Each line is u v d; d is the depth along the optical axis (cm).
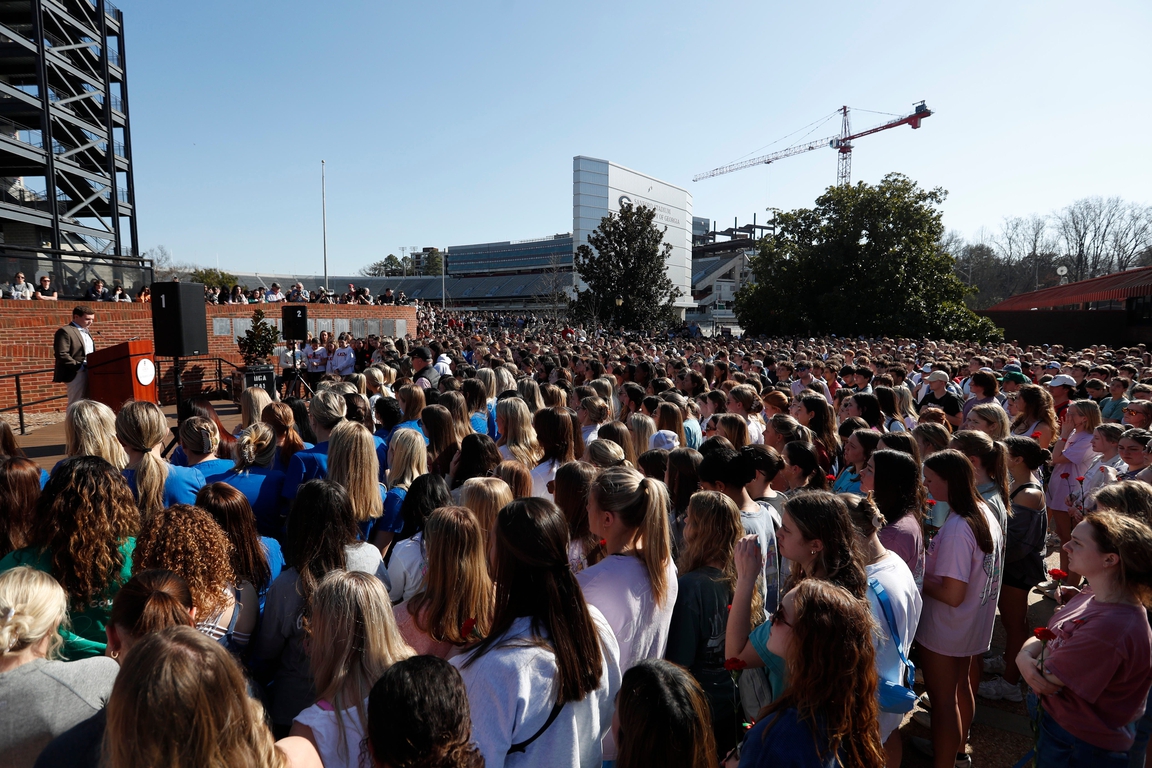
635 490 271
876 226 3594
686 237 8188
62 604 204
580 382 1104
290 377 1677
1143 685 231
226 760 146
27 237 2303
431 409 516
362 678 204
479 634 251
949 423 720
